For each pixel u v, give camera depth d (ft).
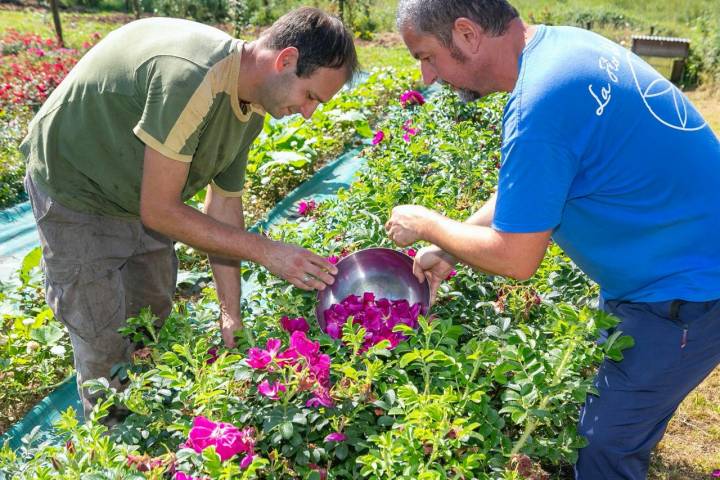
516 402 7.85
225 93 8.21
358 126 26.18
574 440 8.17
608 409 7.98
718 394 12.34
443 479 6.91
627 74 7.34
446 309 10.63
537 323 10.62
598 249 7.84
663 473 10.55
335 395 7.97
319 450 7.78
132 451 7.54
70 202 9.41
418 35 7.54
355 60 8.31
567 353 7.73
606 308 8.50
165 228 8.54
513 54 7.52
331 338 8.73
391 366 8.93
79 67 8.91
